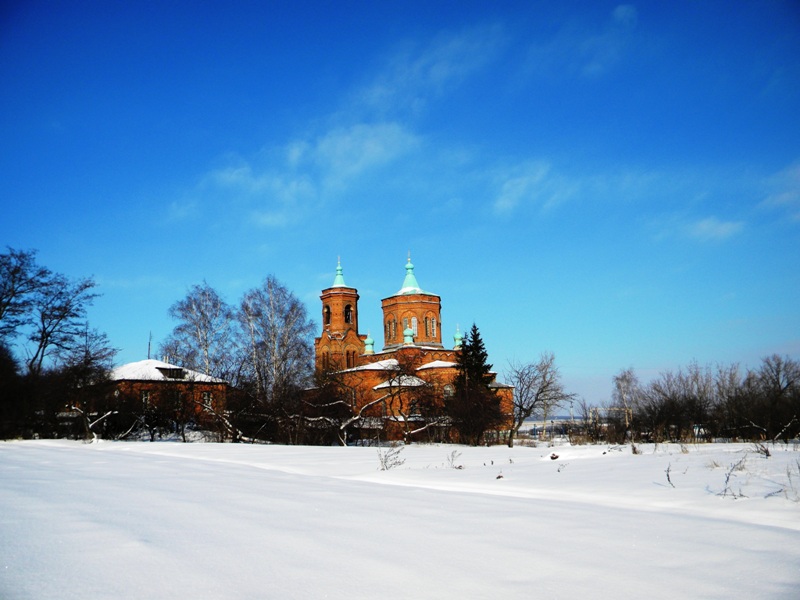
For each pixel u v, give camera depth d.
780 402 42.06
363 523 9.48
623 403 66.75
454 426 53.91
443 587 6.40
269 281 56.19
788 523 9.74
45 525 9.12
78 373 49.09
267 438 50.50
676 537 8.63
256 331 54.88
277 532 8.75
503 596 6.17
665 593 6.32
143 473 17.84
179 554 7.46
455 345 92.69
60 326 55.72
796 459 16.73
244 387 49.75
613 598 6.16
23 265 54.72
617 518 10.02
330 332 91.94
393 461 23.75
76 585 6.28
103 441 40.97
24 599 5.86
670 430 44.56
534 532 8.91
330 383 50.62
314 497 12.37
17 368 49.94
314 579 6.58
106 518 9.72
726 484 12.91
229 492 13.11
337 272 95.94
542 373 59.72
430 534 8.73
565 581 6.64
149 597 5.96
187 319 56.44
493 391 66.25
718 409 46.50
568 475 16.22
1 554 7.39
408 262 93.12
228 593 6.11
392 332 90.50
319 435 49.66
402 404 58.34
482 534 8.76
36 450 31.36
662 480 14.21
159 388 51.62
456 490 14.53
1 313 53.84
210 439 49.12
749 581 6.71
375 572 6.86
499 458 25.97
